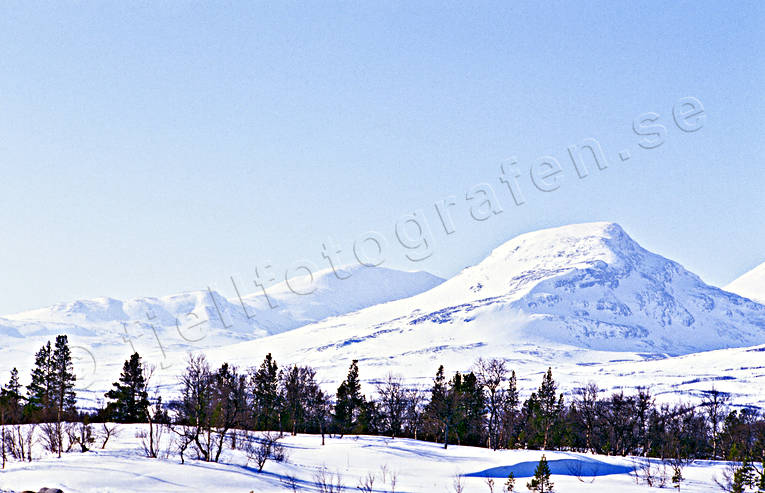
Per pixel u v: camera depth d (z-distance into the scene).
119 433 113.62
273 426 149.38
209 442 94.62
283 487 80.62
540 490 90.56
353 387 158.38
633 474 112.38
